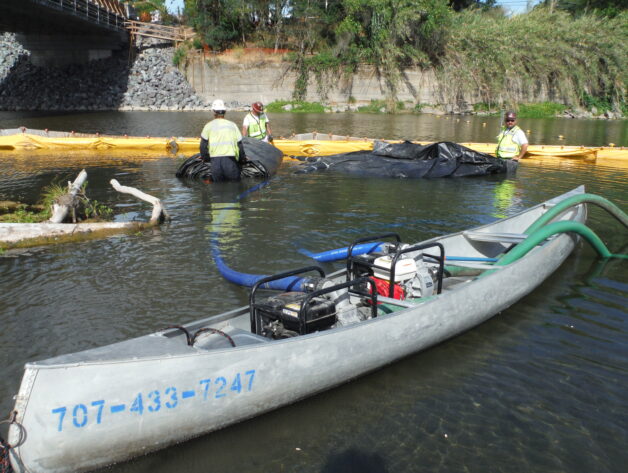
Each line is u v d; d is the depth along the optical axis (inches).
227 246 260.8
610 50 1353.3
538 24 1411.2
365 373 151.6
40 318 183.3
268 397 131.6
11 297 199.8
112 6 1449.3
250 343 143.3
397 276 171.6
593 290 214.7
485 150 553.3
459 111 1380.4
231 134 414.6
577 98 1387.8
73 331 174.6
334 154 548.4
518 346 170.7
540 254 210.5
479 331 181.2
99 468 115.0
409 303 161.0
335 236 278.1
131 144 602.9
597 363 160.6
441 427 131.6
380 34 1358.3
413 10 1326.3
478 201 360.2
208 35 1400.1
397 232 285.4
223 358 122.6
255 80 1398.9
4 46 1553.9
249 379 126.9
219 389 123.0
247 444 125.3
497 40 1364.4
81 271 226.7
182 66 1402.6
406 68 1390.3
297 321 144.4
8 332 173.3
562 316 191.6
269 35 1464.1
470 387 148.3
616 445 126.3
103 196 369.1
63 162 510.9
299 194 379.2
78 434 108.5
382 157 486.6
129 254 248.5
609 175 464.1
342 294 159.6
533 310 196.7
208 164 430.6
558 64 1373.0
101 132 774.5
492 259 209.6
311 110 1349.7
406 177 450.6
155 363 114.9
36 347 164.4
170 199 362.6
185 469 117.3
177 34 1493.6
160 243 265.0
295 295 157.6
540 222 246.1
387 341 151.8
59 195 310.8
